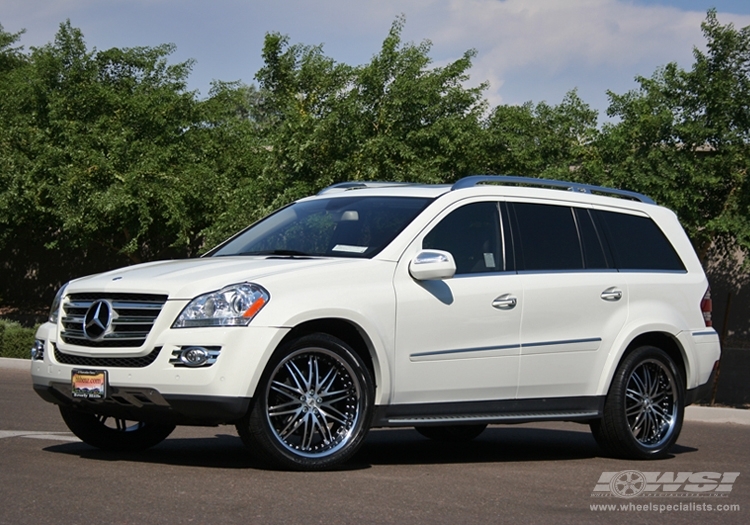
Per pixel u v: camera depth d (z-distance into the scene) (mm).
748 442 9211
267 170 18812
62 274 31906
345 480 5602
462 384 6578
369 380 6098
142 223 23266
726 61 18375
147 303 5840
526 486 5750
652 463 7293
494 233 7012
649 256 7953
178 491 5020
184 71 25688
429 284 6477
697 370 7965
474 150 19016
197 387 5586
